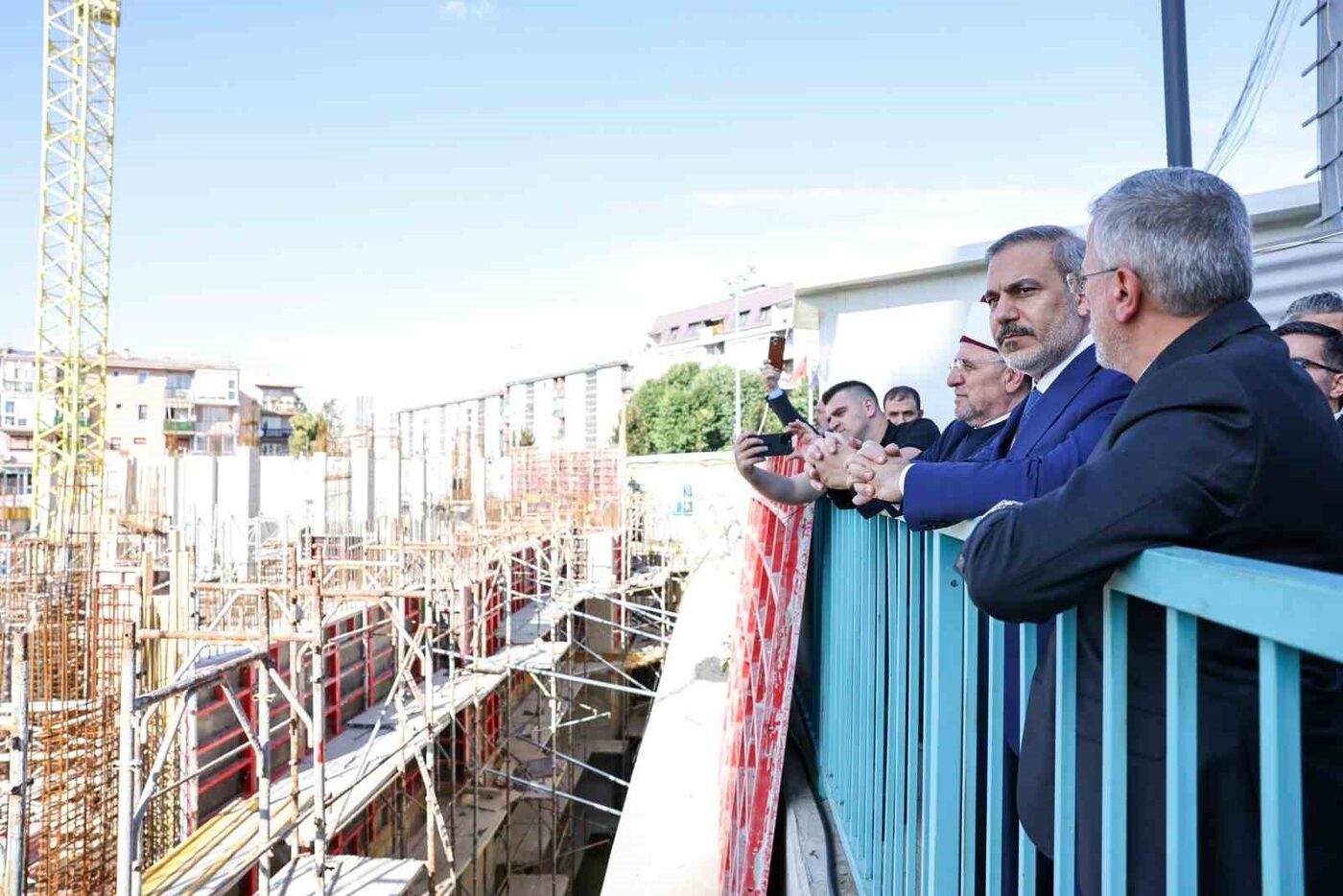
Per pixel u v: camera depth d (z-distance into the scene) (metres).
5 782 9.00
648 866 4.24
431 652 12.82
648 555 31.28
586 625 27.36
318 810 9.31
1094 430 1.73
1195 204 1.28
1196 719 1.02
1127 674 1.26
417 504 32.00
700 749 6.08
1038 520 1.15
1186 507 1.06
